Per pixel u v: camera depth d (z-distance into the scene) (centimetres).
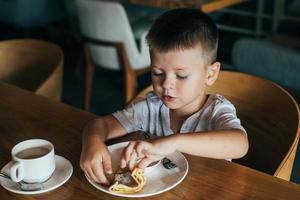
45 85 160
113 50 273
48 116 132
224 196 95
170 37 108
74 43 432
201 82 116
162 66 110
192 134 105
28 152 102
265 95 133
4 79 191
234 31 390
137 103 135
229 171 103
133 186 97
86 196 96
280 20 350
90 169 100
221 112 122
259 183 99
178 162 106
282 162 107
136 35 309
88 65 293
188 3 259
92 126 121
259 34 352
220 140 105
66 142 118
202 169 104
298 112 117
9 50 189
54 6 397
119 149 112
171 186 97
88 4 262
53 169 102
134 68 278
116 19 259
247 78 139
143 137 126
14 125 127
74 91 341
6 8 389
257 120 134
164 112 131
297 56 231
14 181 97
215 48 117
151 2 273
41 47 182
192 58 109
